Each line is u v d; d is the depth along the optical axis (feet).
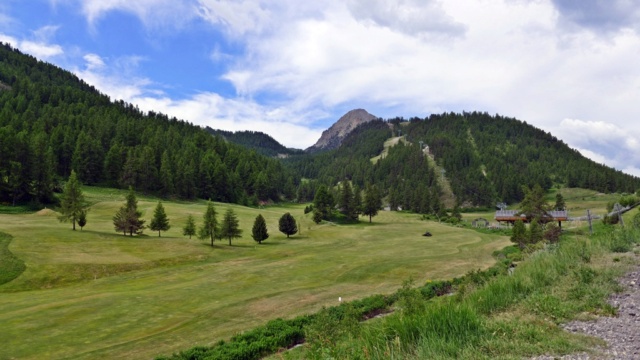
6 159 329.72
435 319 25.40
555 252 49.70
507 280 38.11
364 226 394.52
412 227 390.63
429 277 156.97
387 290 133.18
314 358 27.81
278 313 104.78
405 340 24.04
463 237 314.55
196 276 161.48
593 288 33.32
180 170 490.08
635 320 25.48
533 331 24.53
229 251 228.63
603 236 56.13
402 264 187.42
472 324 24.99
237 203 561.84
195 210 391.86
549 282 37.27
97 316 102.27
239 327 92.79
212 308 110.93
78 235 220.43
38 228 225.97
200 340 83.30
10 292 131.23
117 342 82.99
